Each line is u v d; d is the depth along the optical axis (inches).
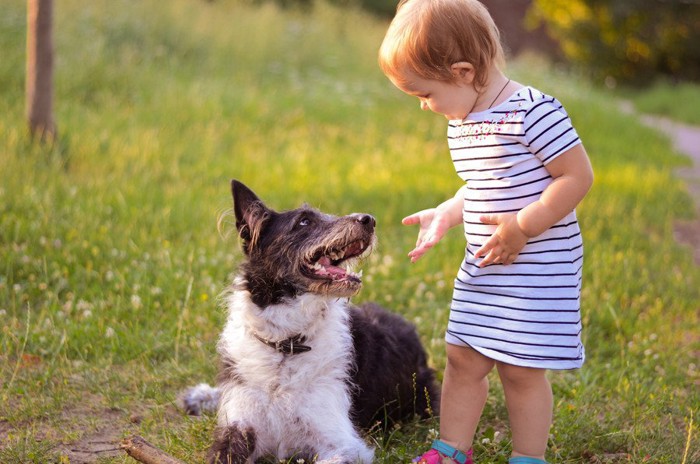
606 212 404.5
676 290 305.6
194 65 732.0
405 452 176.6
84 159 408.8
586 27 1336.1
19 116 464.1
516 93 155.6
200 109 574.2
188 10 840.9
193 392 203.5
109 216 333.4
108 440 185.5
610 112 859.4
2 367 218.2
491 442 179.5
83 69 598.5
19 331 239.1
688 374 230.8
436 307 268.8
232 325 180.1
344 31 1035.9
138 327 240.2
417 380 205.3
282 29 896.3
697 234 421.4
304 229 179.6
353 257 187.6
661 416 200.5
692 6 1315.2
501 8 1536.7
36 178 362.3
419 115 691.4
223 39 793.6
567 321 155.2
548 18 1389.0
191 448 176.9
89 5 745.6
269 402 171.9
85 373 215.2
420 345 212.4
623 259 327.0
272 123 599.2
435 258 315.3
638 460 175.6
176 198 365.4
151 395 208.1
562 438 182.4
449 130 166.1
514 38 1526.8
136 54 687.7
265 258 178.9
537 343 154.8
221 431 172.4
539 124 151.3
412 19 155.2
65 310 252.7
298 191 409.7
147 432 187.8
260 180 424.5
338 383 176.6
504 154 155.1
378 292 278.5
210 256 298.8
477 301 161.3
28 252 287.6
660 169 602.5
